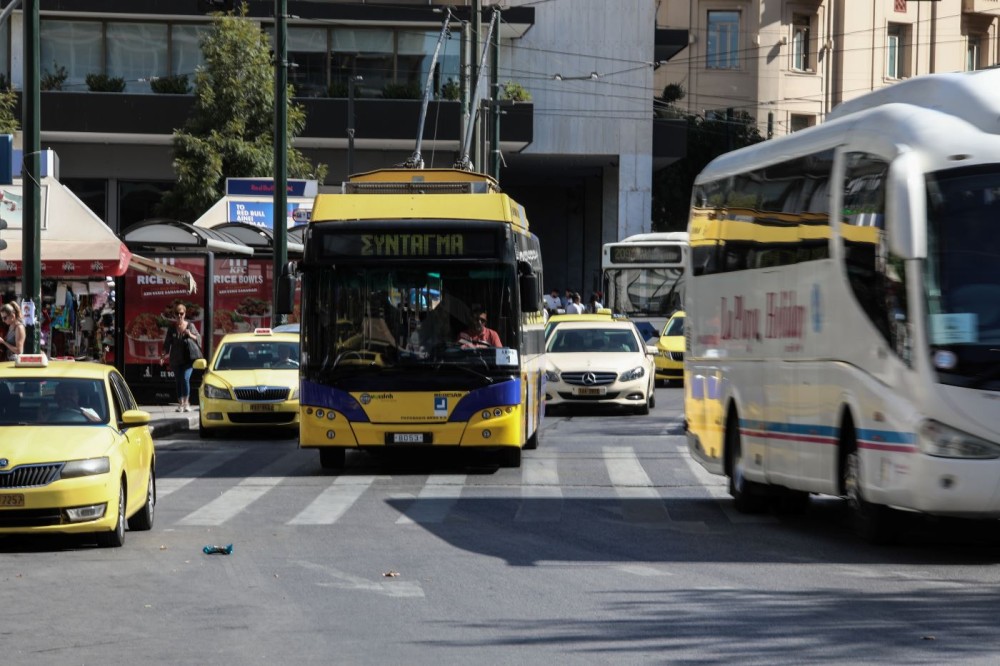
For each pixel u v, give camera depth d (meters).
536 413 34.56
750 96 106.12
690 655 12.64
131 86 85.12
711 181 26.06
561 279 106.88
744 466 23.48
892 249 17.69
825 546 19.91
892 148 18.41
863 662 12.30
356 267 29.75
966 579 16.91
